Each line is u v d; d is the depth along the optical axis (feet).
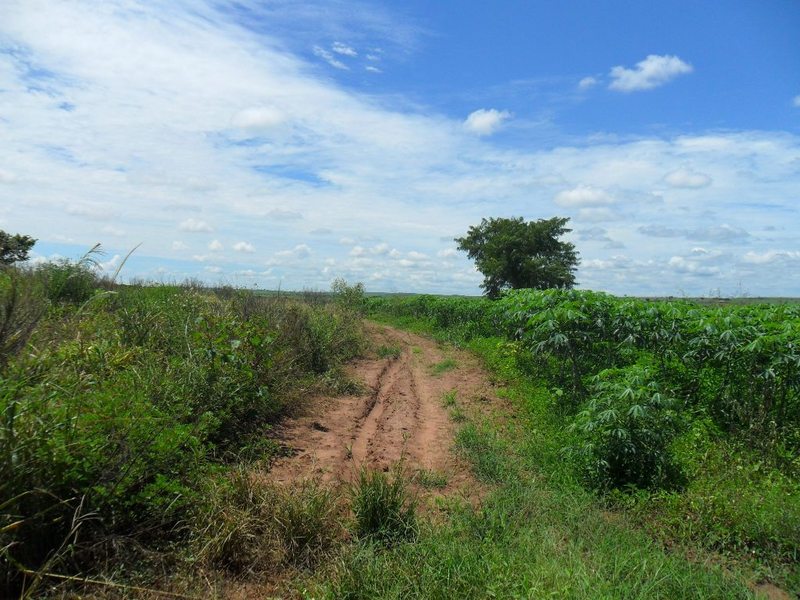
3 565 10.68
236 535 13.24
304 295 68.23
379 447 23.75
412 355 55.06
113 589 11.35
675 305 38.19
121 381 17.94
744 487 18.85
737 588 13.60
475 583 12.42
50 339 19.22
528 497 18.11
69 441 12.67
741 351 26.63
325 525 14.64
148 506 13.53
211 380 22.08
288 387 28.71
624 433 19.40
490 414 30.55
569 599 11.78
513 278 112.16
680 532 16.60
